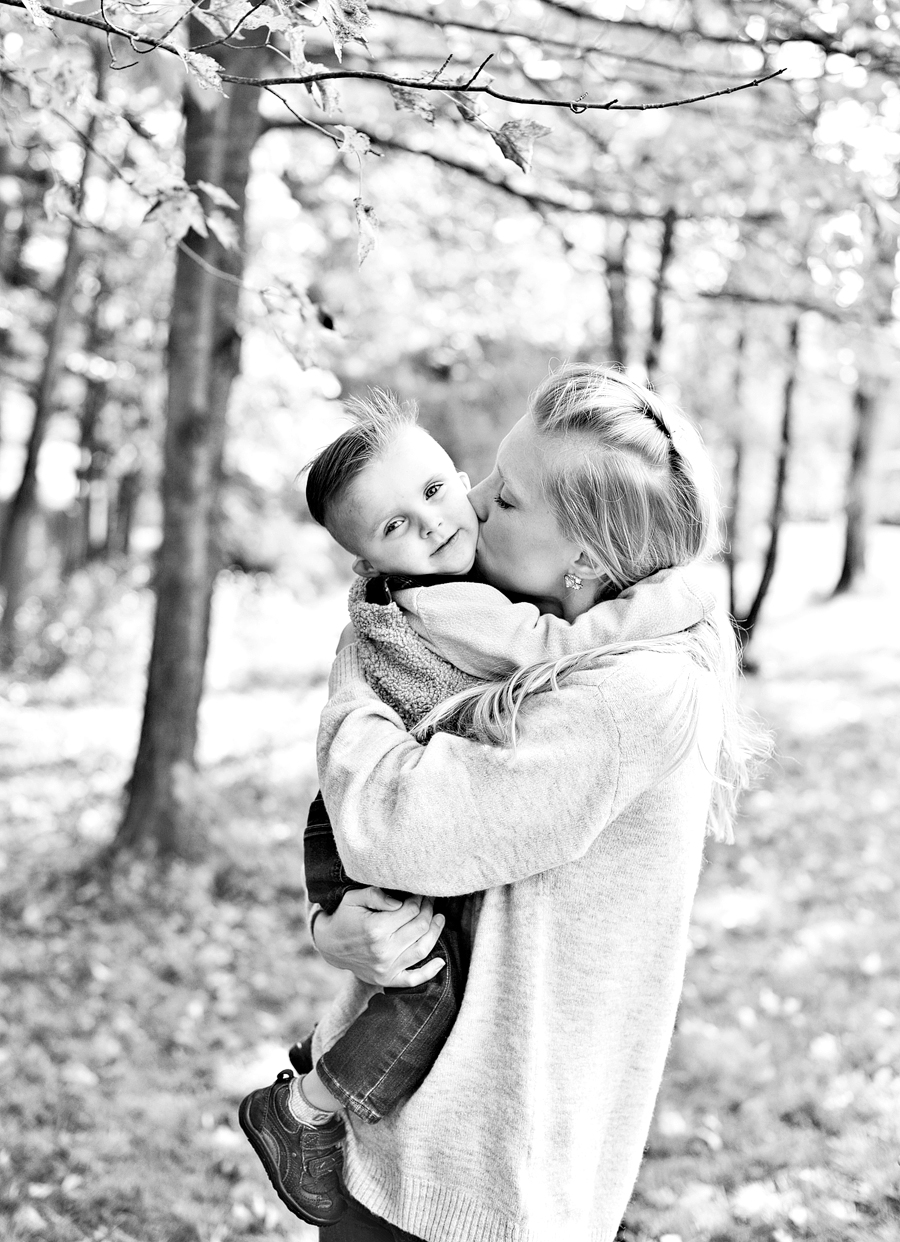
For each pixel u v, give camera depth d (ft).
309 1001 17.38
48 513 67.72
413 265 28.58
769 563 41.91
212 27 5.92
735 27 13.24
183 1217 11.66
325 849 5.42
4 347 52.47
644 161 17.56
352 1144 5.27
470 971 5.02
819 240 15.26
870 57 12.46
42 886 21.98
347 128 5.86
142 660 48.55
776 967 17.49
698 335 28.84
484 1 13.98
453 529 5.36
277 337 9.98
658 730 4.84
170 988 17.74
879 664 42.24
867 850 23.07
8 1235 10.88
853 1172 11.80
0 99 9.20
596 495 5.10
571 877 5.01
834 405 55.98
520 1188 4.87
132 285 44.24
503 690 4.99
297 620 60.18
